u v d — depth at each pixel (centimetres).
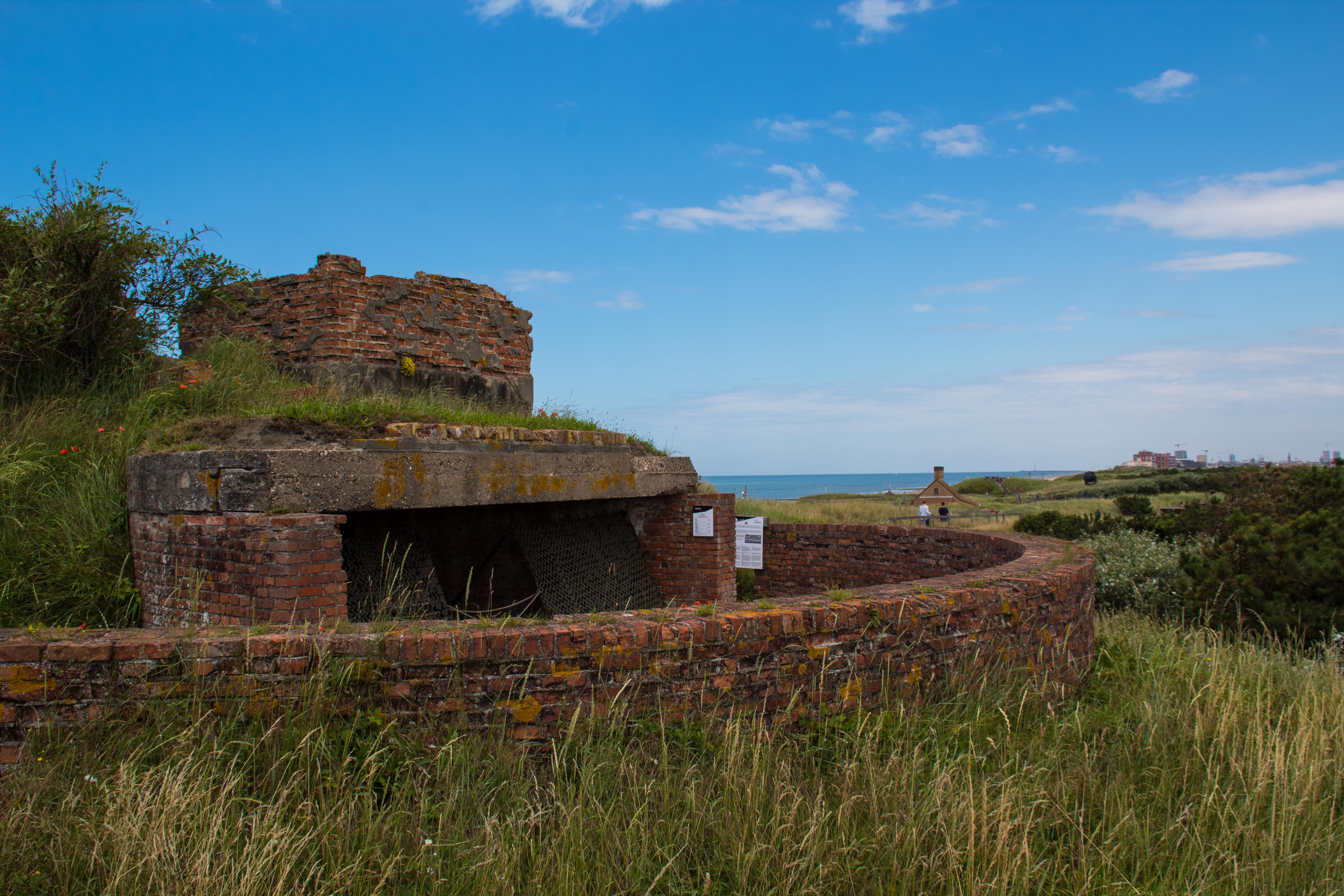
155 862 261
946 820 330
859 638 426
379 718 337
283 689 336
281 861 267
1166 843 348
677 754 364
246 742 318
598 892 288
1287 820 358
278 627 362
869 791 351
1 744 317
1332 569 721
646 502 1011
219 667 332
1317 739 430
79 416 738
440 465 634
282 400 773
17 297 752
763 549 1230
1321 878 334
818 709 411
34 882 261
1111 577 1059
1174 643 628
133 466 625
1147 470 6888
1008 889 304
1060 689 510
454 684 348
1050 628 537
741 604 436
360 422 622
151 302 885
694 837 321
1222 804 381
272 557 496
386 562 668
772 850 306
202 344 966
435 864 291
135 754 306
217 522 531
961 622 469
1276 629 721
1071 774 392
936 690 453
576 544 900
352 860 283
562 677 359
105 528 631
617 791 337
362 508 576
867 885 309
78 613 595
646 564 1009
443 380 984
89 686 325
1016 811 344
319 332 890
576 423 866
